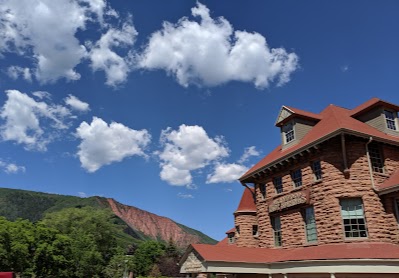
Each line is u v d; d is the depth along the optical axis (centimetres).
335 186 2239
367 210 2144
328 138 2259
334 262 1877
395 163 2366
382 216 2155
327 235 2225
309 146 2383
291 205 2517
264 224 2844
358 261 1811
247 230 3350
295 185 2602
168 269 7731
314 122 2803
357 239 2117
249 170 3128
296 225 2500
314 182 2394
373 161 2311
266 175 2889
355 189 2192
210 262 2188
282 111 2862
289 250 2492
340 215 2192
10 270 3553
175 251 9075
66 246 4366
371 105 2530
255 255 2414
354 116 2680
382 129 2472
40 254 3934
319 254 2034
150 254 8531
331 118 2588
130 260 7594
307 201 2400
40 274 4009
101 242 7194
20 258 3597
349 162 2244
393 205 2195
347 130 2192
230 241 4347
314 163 2450
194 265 2350
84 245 5369
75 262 4897
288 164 2639
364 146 2281
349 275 1970
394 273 1823
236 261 2242
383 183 2238
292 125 2766
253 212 3406
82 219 7169
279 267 2219
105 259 7281
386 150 2361
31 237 3872
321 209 2302
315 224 2350
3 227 3616
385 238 2106
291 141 2738
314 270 1969
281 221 2666
